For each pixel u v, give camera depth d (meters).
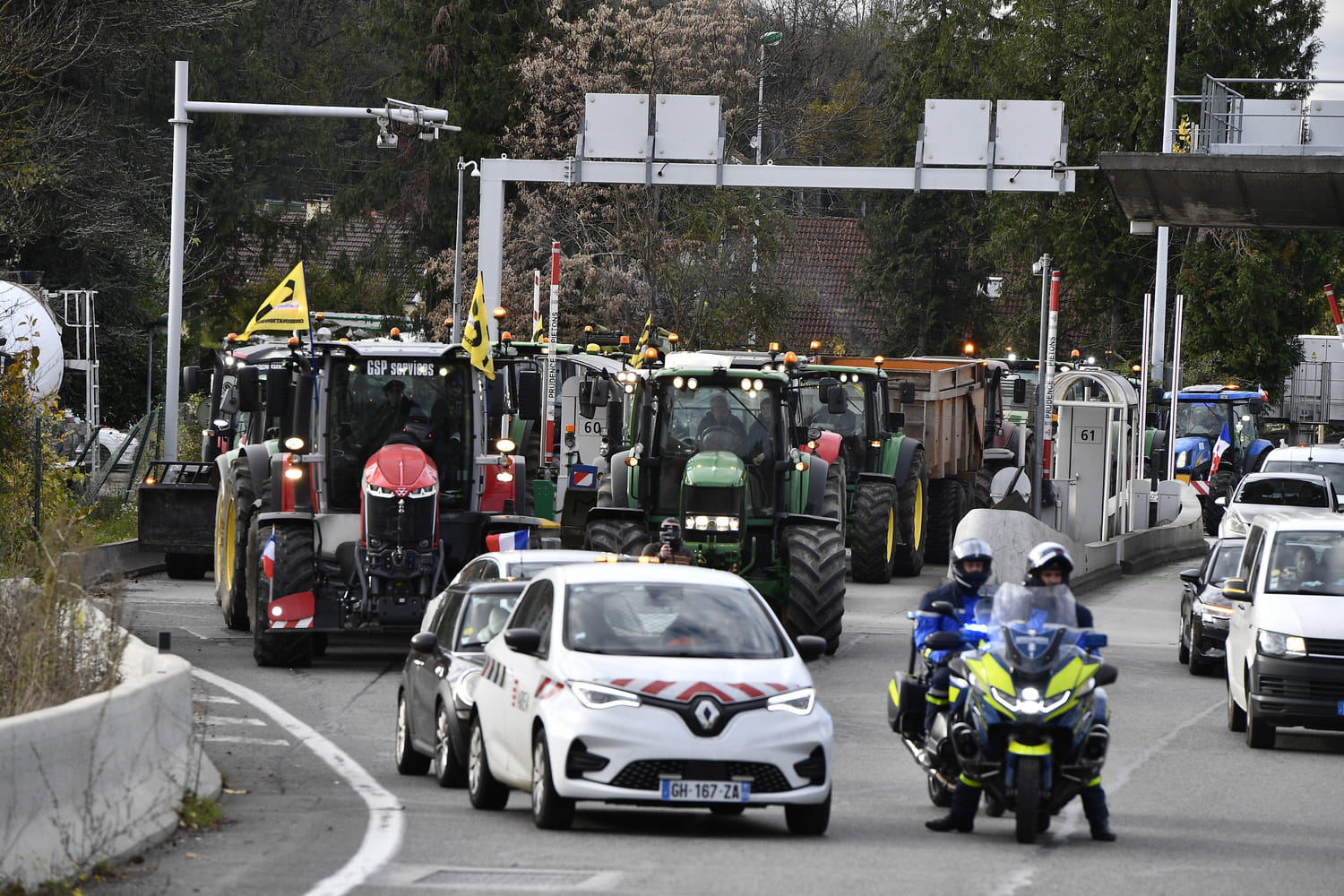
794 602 77.56
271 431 87.69
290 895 33.03
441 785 47.97
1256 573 63.38
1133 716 66.94
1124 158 94.62
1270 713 59.00
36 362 95.00
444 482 74.56
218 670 70.50
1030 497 127.81
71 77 154.75
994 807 45.44
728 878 35.34
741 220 199.62
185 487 102.81
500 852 37.88
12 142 111.56
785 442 82.19
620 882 34.72
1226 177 94.19
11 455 88.19
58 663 41.78
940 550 125.88
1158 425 176.00
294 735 56.41
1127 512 138.25
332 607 71.19
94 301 168.00
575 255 199.25
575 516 99.12
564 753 39.56
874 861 37.94
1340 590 62.03
